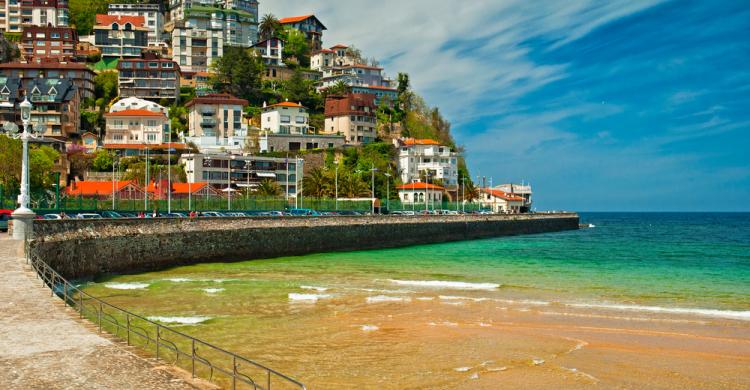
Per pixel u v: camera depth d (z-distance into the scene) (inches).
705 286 1801.2
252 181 5300.2
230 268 2310.5
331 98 7342.5
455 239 4217.5
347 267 2354.8
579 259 2748.5
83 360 589.6
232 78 7416.3
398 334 1120.8
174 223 2416.3
